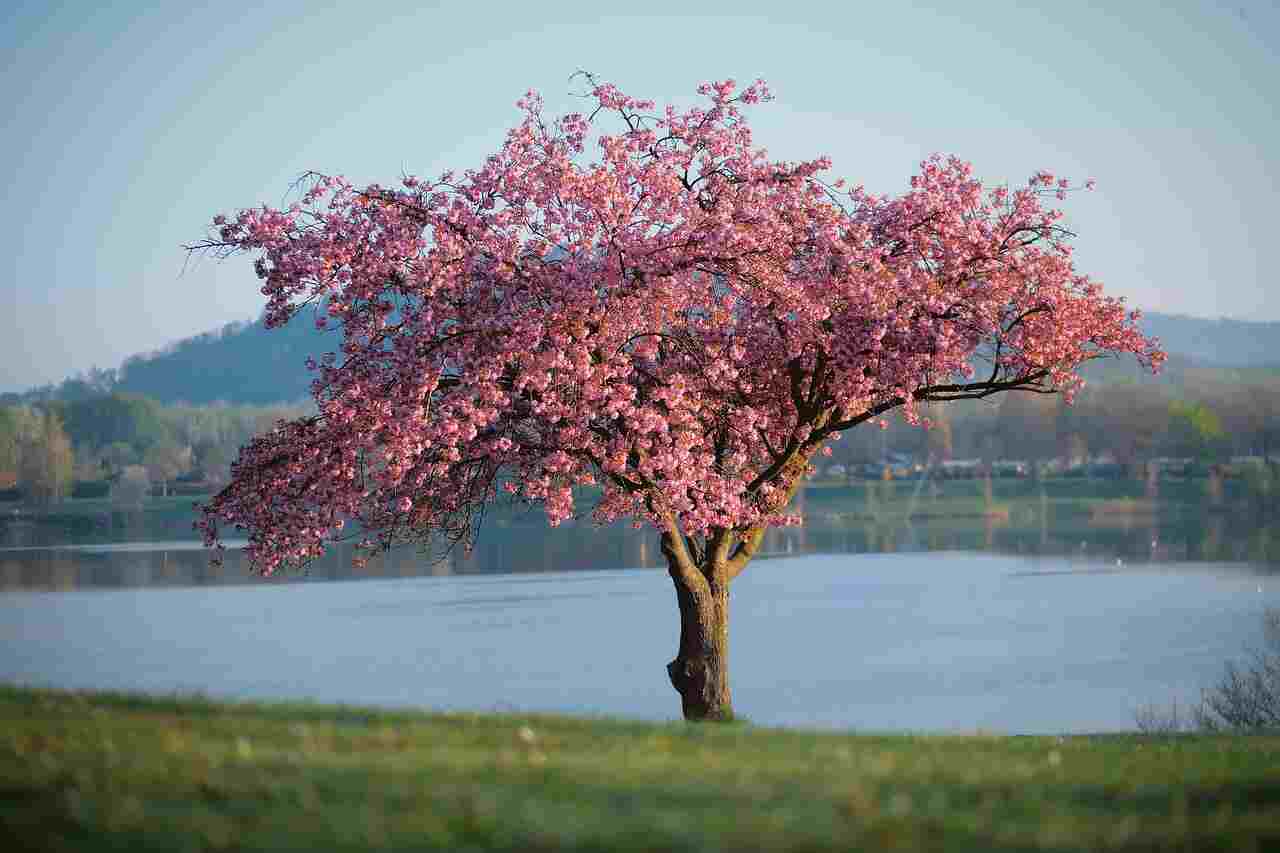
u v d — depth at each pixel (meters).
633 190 25.23
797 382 25.97
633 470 25.16
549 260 24.53
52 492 178.50
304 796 9.76
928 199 25.31
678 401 24.50
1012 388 26.80
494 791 9.97
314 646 68.00
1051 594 94.00
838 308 25.05
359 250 24.06
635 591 93.44
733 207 24.59
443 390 25.02
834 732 15.40
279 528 25.14
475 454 25.56
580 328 23.88
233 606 85.88
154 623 77.19
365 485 25.11
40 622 77.25
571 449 24.56
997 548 140.88
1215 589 94.88
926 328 24.56
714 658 25.19
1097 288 26.53
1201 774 12.30
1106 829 9.64
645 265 23.81
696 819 9.26
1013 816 9.97
